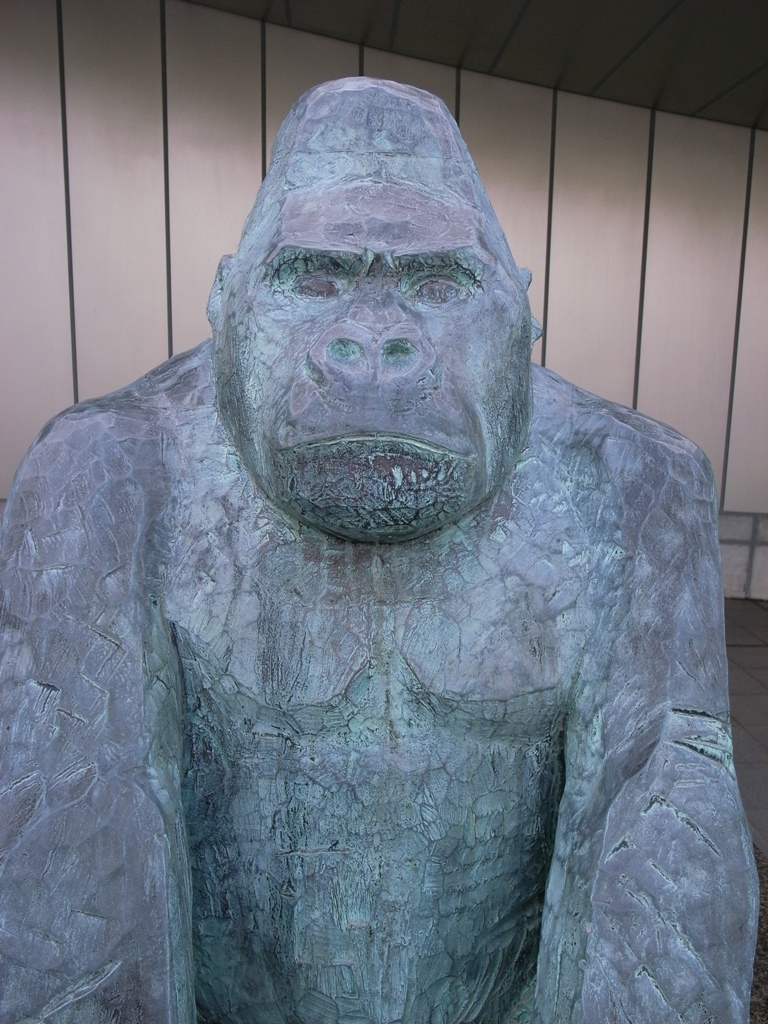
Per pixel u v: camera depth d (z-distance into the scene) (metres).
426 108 0.91
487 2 3.64
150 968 0.77
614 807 0.83
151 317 4.37
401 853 0.90
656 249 4.82
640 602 0.89
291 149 0.91
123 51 4.12
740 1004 0.80
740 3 3.40
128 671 0.84
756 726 3.55
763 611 5.00
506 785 0.92
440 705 0.87
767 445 5.16
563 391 1.04
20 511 0.90
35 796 0.82
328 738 0.88
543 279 4.71
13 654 0.85
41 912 0.79
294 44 4.25
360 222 0.83
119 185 4.23
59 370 4.33
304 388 0.78
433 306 0.85
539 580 0.91
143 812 0.80
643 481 0.93
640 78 4.25
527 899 0.98
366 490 0.78
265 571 0.89
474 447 0.80
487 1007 1.00
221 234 4.36
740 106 4.46
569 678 0.90
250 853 0.92
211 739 0.91
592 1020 0.78
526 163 4.59
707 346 4.99
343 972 0.92
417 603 0.87
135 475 0.92
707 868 0.82
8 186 4.14
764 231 4.93
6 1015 0.77
